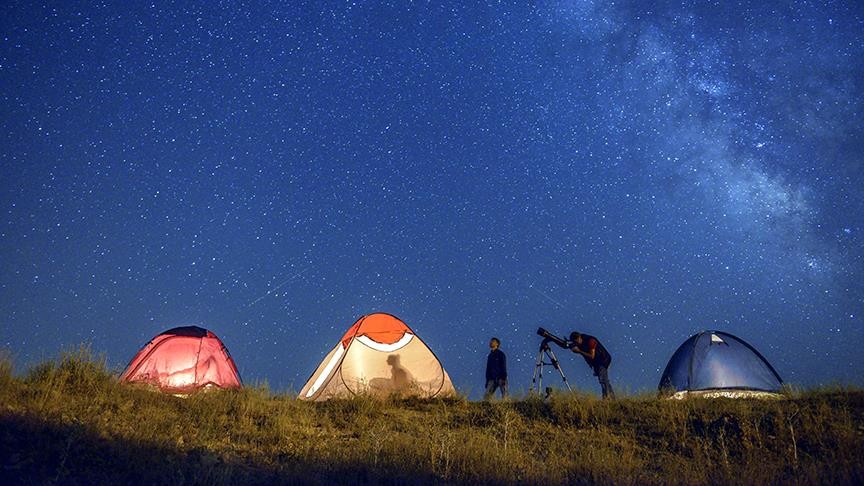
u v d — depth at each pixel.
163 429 10.03
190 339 15.27
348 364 15.33
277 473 8.72
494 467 9.30
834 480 8.62
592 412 12.66
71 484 7.56
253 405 12.05
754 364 14.97
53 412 9.48
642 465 10.07
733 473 9.19
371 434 10.91
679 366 15.34
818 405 12.09
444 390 15.26
